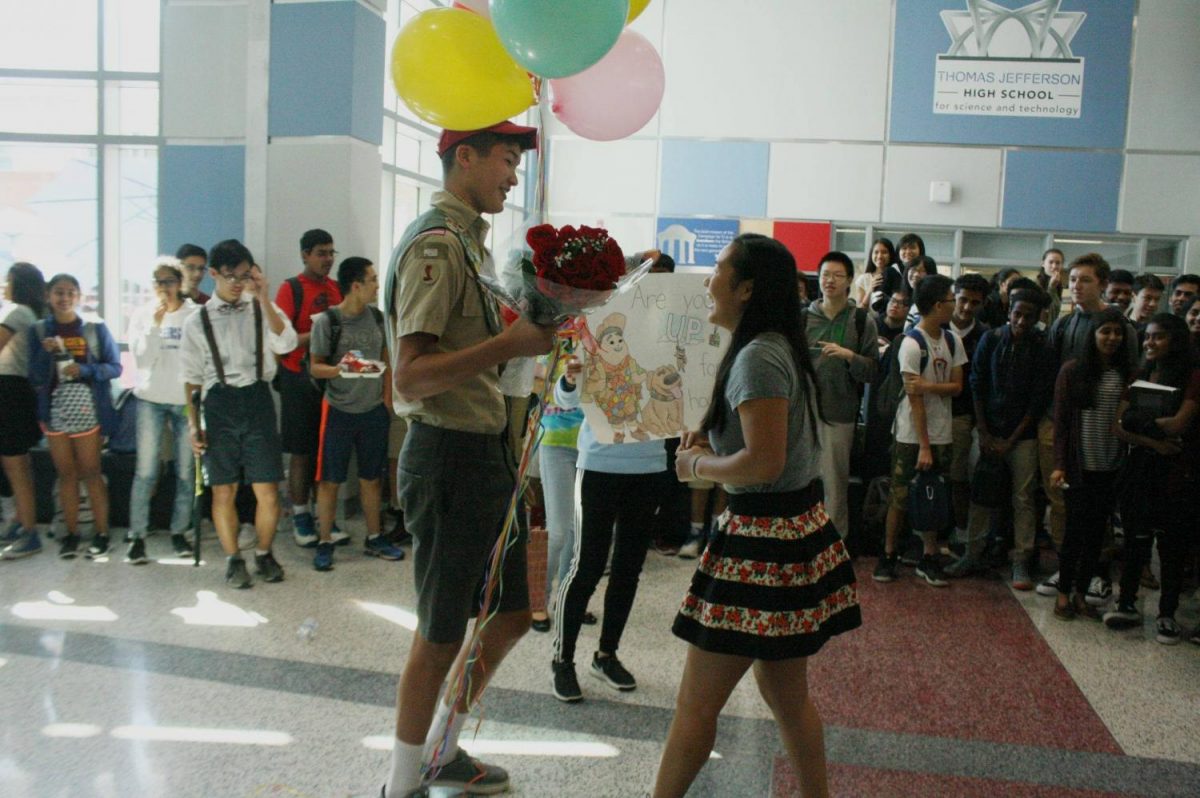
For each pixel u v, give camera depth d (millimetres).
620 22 1877
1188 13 9352
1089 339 3926
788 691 1955
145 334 4492
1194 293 5141
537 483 4500
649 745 2711
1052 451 4402
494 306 2102
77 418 4508
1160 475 3760
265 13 5445
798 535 1894
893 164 9875
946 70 9727
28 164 5887
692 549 4906
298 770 2494
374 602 3988
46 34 5777
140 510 4500
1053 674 3418
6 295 4641
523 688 3104
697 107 10102
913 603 4250
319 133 5434
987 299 5578
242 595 4043
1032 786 2564
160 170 5656
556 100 2371
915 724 2955
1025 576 4512
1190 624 4062
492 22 1907
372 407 4598
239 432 4148
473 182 2109
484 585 2219
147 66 5734
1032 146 9688
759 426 1830
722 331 2635
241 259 4113
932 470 4465
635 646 3547
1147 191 9539
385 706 2924
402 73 2023
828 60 9891
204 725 2754
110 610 3793
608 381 2674
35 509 4836
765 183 10039
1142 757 2760
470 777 2377
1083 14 9508
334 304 4992
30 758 2527
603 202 10305
